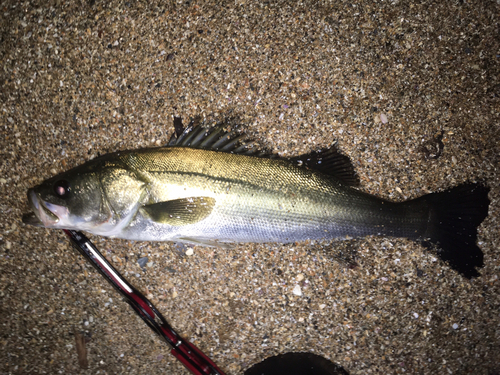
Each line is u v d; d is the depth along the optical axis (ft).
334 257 1.61
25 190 1.65
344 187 1.51
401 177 1.62
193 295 1.67
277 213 1.48
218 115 1.62
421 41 1.59
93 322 1.69
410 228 1.54
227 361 1.69
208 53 1.60
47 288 1.68
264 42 1.59
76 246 1.62
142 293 1.67
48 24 1.60
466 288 1.64
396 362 1.68
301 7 1.58
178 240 1.52
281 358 1.68
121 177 1.47
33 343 1.70
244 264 1.66
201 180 1.47
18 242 1.66
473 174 1.61
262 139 1.62
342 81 1.60
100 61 1.61
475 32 1.57
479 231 1.62
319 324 1.67
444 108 1.60
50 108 1.63
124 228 1.50
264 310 1.67
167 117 1.62
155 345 1.70
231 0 1.58
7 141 1.64
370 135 1.62
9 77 1.62
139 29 1.60
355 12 1.58
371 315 1.66
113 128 1.63
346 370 1.69
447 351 1.67
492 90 1.59
